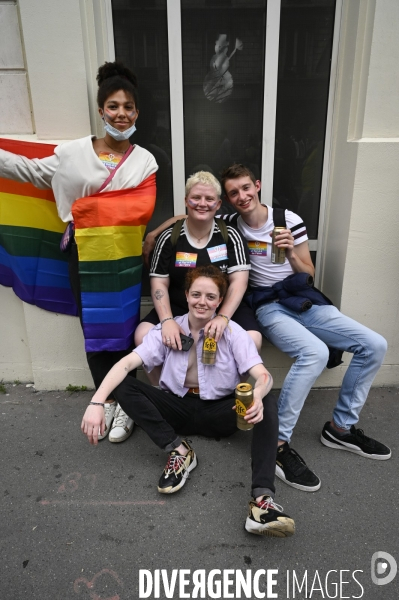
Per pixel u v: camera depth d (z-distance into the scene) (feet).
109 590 5.73
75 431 8.71
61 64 8.13
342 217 9.24
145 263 9.29
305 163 9.78
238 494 7.18
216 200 7.73
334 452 8.16
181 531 6.55
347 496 7.16
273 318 8.35
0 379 10.34
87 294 8.11
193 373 7.72
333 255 9.77
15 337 9.98
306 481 7.24
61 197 7.82
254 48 9.05
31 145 8.30
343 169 9.12
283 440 7.61
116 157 7.89
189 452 7.53
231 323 7.70
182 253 8.18
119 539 6.43
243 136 9.60
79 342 9.70
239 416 6.47
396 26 7.99
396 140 8.50
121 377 7.13
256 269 8.84
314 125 9.53
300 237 8.66
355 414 8.02
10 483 7.45
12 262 8.96
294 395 7.61
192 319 7.59
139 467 7.80
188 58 9.08
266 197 9.95
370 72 8.23
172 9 8.68
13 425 8.90
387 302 9.50
